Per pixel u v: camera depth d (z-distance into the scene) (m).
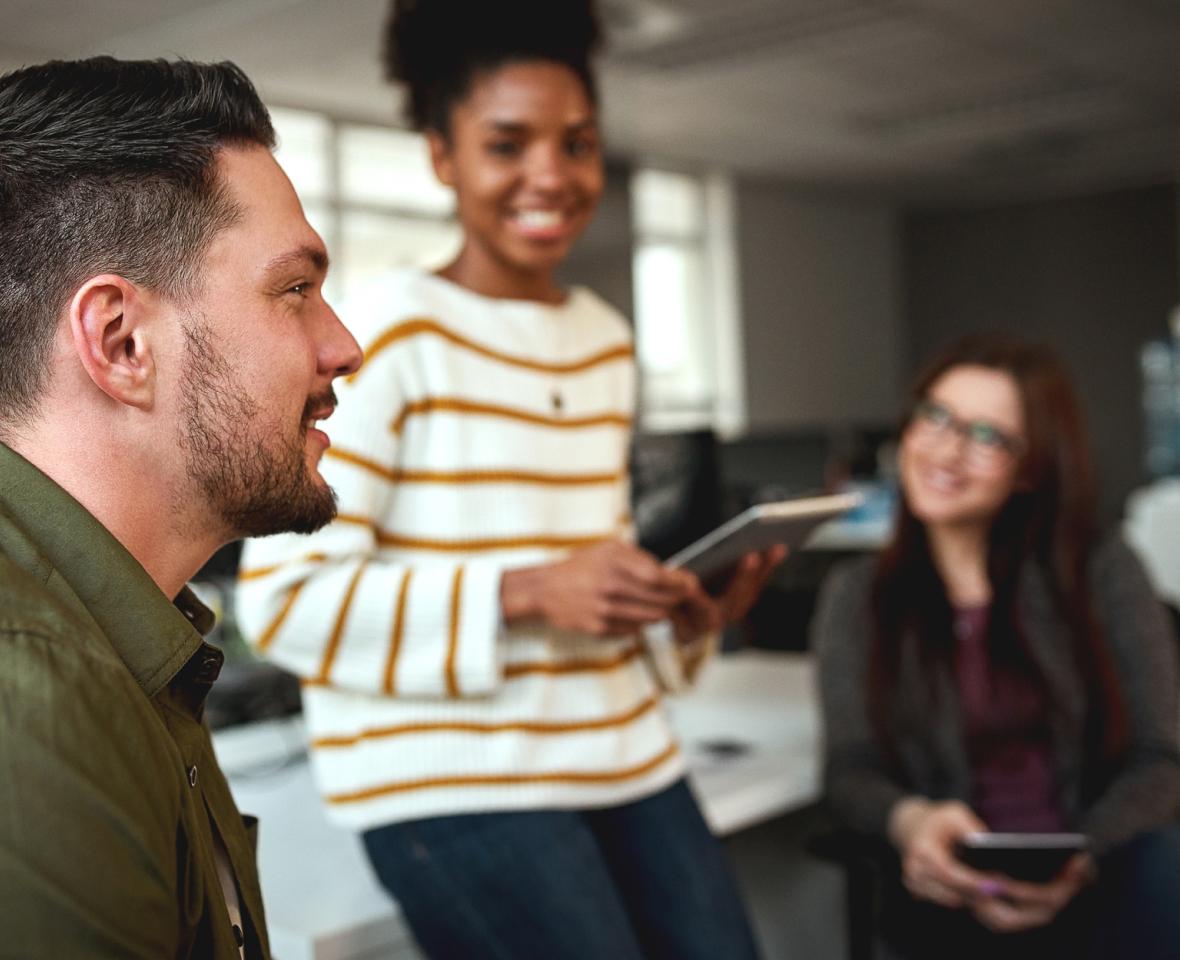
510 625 1.25
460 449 1.29
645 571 1.23
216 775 0.82
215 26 5.86
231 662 2.37
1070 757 1.92
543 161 1.35
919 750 1.96
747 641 3.85
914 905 1.90
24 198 0.69
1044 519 1.99
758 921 2.17
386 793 1.25
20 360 0.70
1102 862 1.81
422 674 1.22
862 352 11.65
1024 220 11.55
